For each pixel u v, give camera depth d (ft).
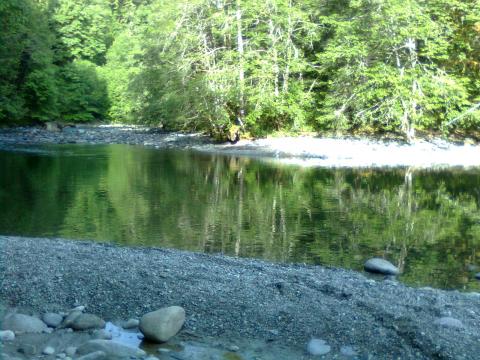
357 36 96.73
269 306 19.49
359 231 35.14
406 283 24.49
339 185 54.39
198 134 110.93
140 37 162.20
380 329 17.71
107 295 20.56
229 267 24.30
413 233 34.68
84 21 177.17
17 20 119.03
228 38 102.99
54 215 39.06
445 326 17.57
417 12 93.86
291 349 16.99
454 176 61.52
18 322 18.35
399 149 86.84
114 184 53.36
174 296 20.33
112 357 16.16
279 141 96.27
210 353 16.76
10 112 120.06
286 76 101.76
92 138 107.14
